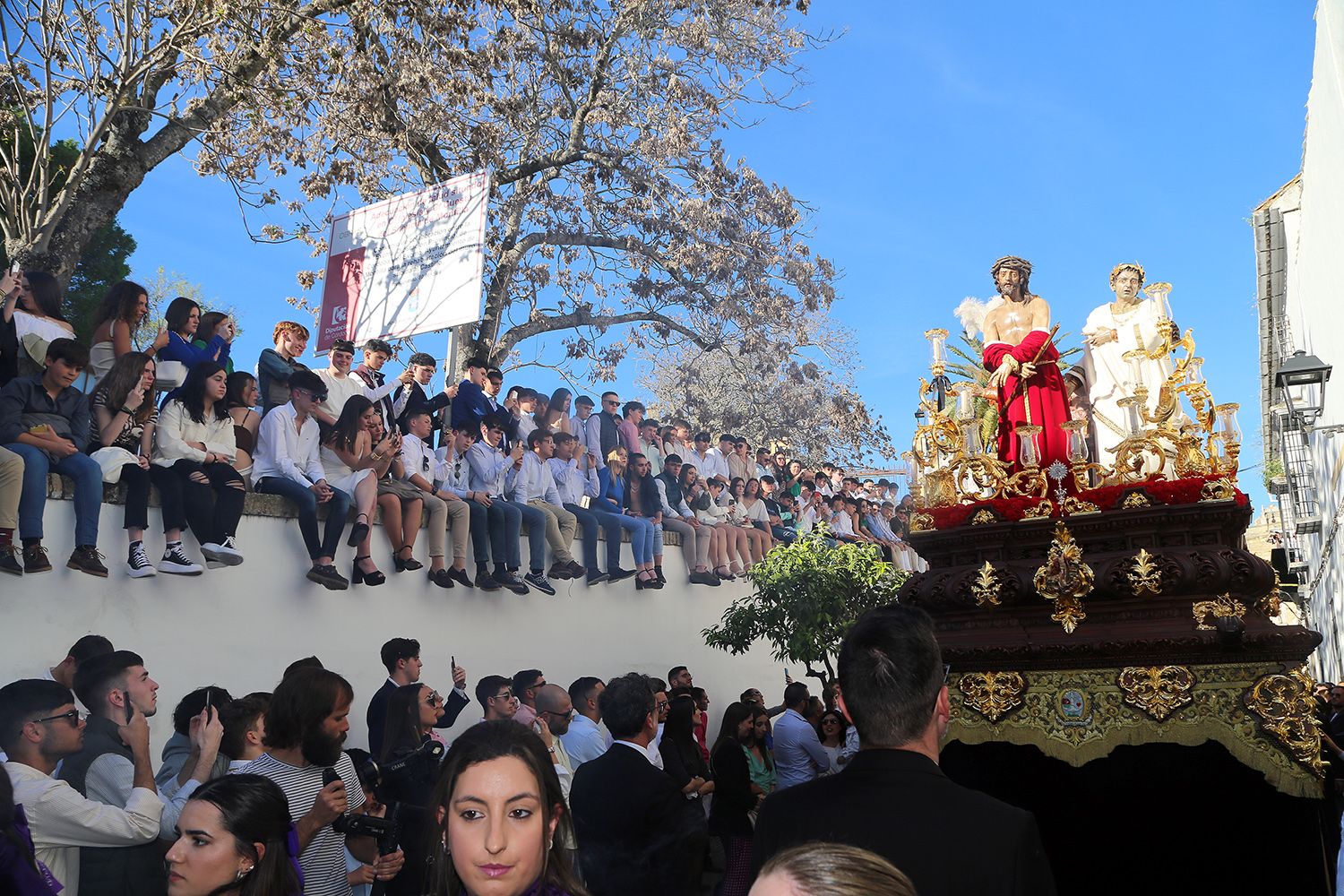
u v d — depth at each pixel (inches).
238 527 315.6
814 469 709.9
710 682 508.4
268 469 328.5
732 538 538.3
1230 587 145.9
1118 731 147.7
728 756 282.4
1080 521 157.4
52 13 410.0
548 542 420.8
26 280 287.7
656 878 179.5
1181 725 144.3
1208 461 156.0
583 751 304.0
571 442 450.9
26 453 255.0
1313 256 446.6
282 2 480.1
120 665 193.6
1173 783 167.3
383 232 518.3
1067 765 172.7
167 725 289.4
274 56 482.0
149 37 439.5
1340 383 390.6
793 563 455.2
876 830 96.2
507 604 403.5
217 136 520.7
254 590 317.7
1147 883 167.2
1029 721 153.8
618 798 183.0
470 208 493.4
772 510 600.1
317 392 335.6
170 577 296.0
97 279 681.0
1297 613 817.5
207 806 121.4
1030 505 165.0
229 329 344.8
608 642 451.2
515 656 403.2
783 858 47.6
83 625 273.4
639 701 191.8
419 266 502.0
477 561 385.4
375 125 549.0
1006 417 176.1
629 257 729.6
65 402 269.0
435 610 374.0
